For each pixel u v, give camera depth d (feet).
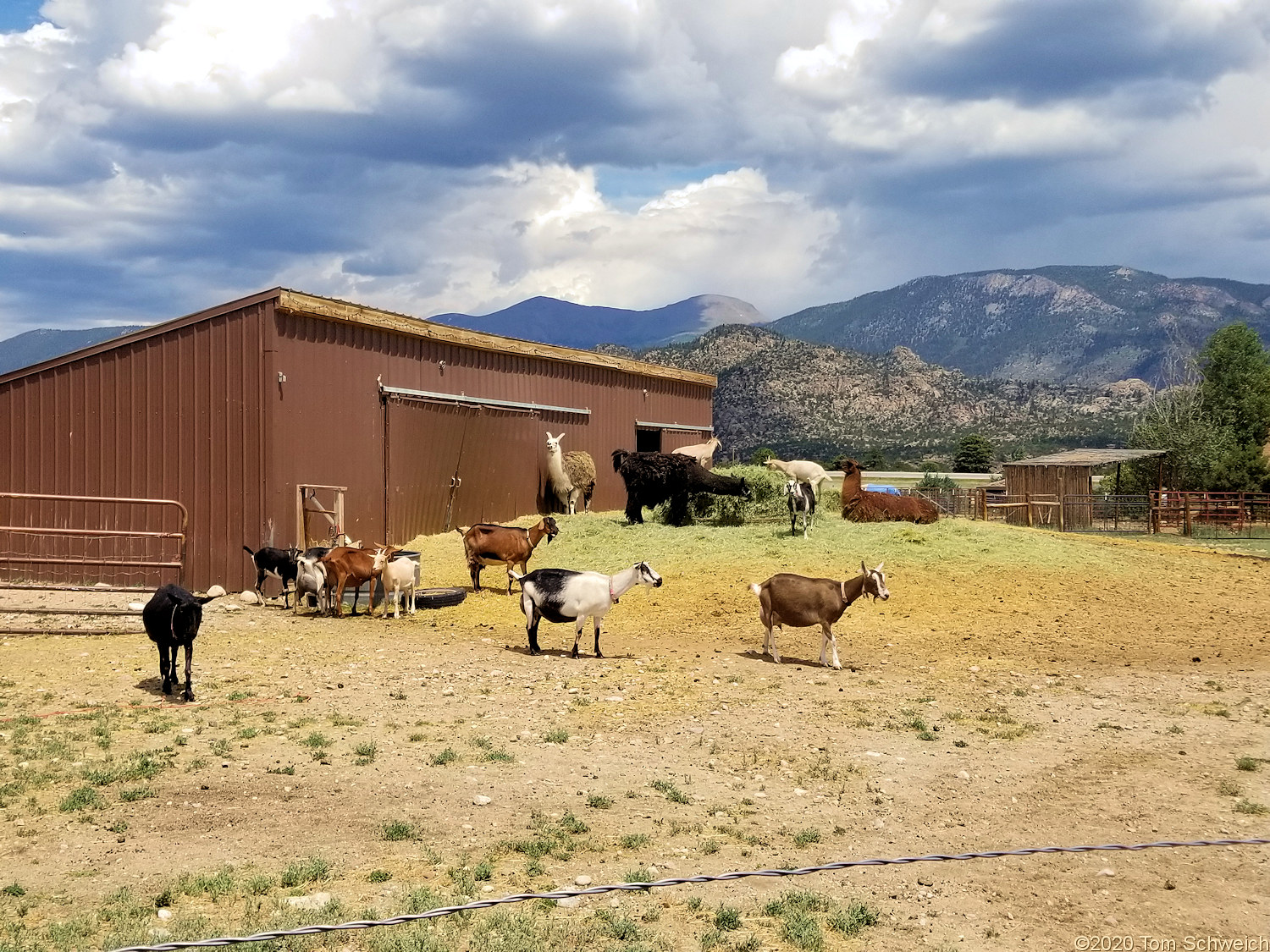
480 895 20.71
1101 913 21.29
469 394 84.79
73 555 66.44
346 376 69.36
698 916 20.54
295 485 64.18
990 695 40.63
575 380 102.99
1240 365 167.43
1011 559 72.49
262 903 19.95
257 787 27.40
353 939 18.72
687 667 44.62
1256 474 159.22
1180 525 132.26
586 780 28.94
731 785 28.91
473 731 33.68
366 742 31.94
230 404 63.41
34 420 67.41
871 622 55.88
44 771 27.96
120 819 24.64
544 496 97.14
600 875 22.12
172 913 19.35
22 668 42.09
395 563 55.98
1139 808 27.50
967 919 20.94
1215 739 34.30
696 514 82.58
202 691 38.47
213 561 63.93
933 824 26.21
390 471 74.08
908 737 34.24
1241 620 58.80
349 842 23.68
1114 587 67.26
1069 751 32.94
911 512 85.71
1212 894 22.21
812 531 76.13
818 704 38.45
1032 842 25.05
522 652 47.47
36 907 19.60
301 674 41.93
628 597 61.36
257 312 62.90
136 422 65.51
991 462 401.90
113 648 46.42
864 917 20.54
